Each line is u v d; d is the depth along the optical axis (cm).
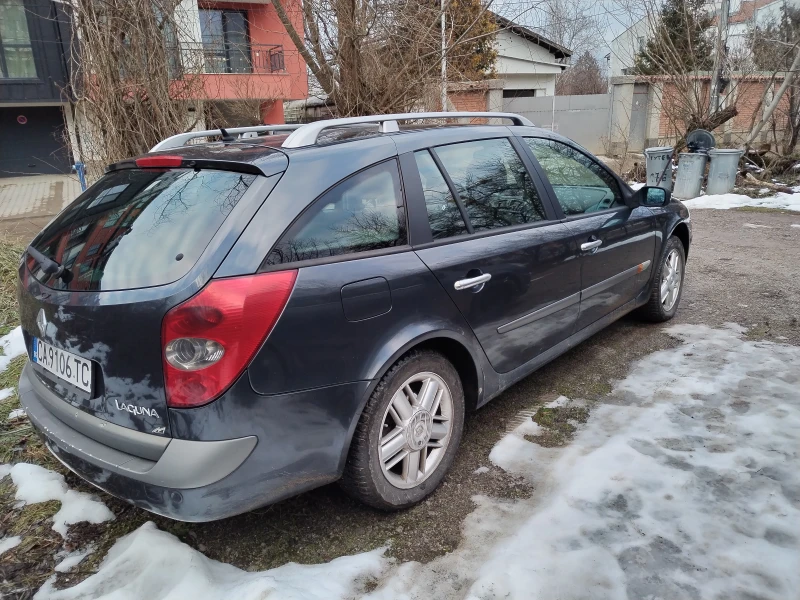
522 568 225
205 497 202
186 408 198
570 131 1684
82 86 633
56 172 2145
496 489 279
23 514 271
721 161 1095
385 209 256
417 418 262
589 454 300
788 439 303
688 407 342
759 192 1098
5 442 331
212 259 202
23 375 287
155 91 617
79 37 601
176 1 628
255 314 201
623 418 335
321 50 707
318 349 219
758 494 263
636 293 434
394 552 241
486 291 289
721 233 819
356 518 264
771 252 694
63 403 239
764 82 1332
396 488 257
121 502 279
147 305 201
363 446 240
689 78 1244
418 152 279
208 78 701
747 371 383
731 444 302
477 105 1494
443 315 266
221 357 197
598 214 381
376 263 242
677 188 1141
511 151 337
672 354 419
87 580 228
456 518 260
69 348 226
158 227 223
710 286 574
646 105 1659
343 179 242
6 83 1928
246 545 248
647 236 429
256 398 205
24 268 272
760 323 468
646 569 223
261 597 209
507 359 315
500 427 334
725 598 209
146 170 264
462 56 794
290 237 219
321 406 223
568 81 3312
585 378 389
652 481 275
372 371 237
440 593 217
